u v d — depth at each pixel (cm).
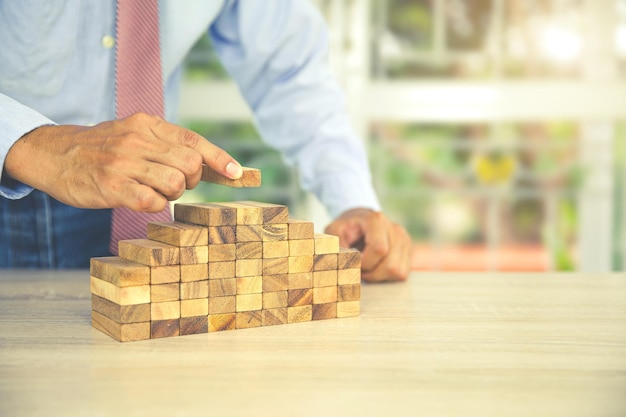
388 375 67
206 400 60
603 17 262
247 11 140
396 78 263
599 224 273
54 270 127
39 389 63
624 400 61
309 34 144
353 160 142
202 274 83
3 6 124
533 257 276
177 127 90
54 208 134
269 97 148
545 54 264
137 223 119
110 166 85
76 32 126
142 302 80
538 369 70
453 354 75
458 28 262
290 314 89
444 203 273
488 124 269
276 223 87
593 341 81
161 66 122
